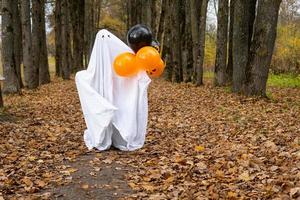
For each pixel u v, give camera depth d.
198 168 7.01
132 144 8.49
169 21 29.33
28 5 22.22
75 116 13.41
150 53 8.25
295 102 14.98
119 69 8.26
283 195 5.54
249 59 15.88
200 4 25.77
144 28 8.58
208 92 19.08
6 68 18.45
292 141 8.64
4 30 17.88
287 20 39.41
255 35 15.51
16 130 10.77
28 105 15.88
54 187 6.29
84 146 8.86
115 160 7.69
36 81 23.25
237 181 6.28
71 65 38.50
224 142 9.02
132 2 38.16
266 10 15.12
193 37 23.47
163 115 13.37
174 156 7.87
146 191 6.07
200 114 13.09
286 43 33.91
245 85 16.08
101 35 8.43
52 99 18.30
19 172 7.01
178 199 5.66
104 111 8.20
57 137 10.01
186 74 26.55
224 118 12.02
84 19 40.53
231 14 22.45
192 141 9.33
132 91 8.47
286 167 6.68
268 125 10.59
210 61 45.84
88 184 6.39
